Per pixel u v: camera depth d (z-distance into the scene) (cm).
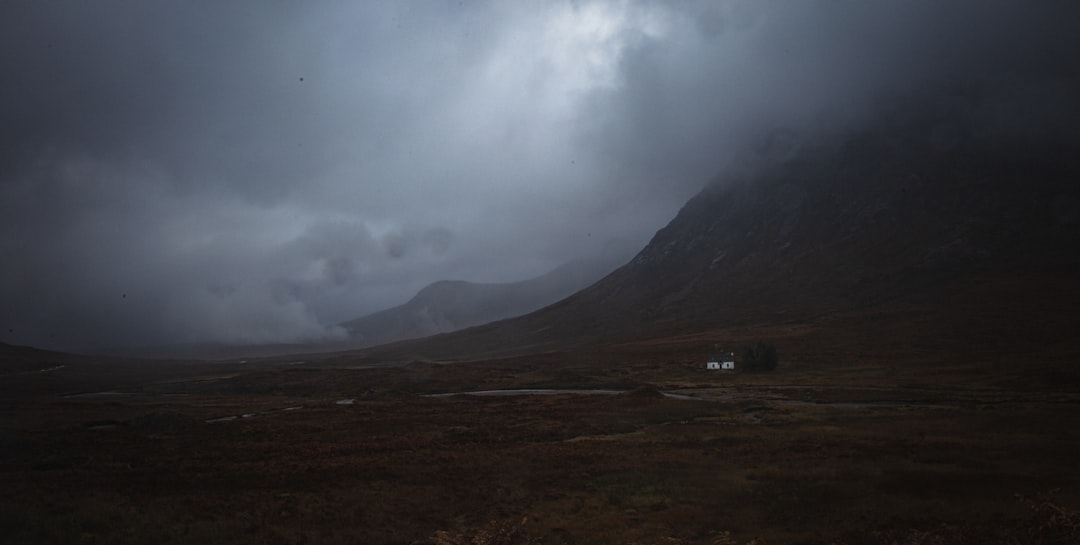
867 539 2388
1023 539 2223
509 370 15112
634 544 2414
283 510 3047
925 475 3344
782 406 7275
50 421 7631
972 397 7506
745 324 19838
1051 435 4594
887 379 10031
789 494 3116
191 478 3888
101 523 2767
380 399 10394
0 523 2684
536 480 3672
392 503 3188
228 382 14700
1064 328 12581
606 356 17038
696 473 3691
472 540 2473
